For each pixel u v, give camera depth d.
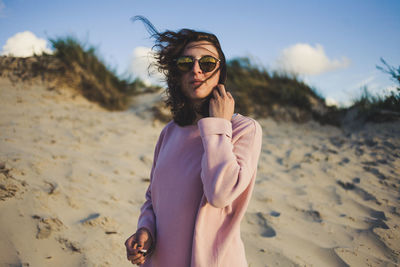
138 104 7.10
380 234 2.43
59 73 6.82
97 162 3.62
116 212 2.49
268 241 2.30
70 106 6.12
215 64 1.04
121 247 2.02
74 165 3.30
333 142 5.59
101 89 6.93
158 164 1.08
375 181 3.73
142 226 1.04
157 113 6.32
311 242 2.31
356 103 7.02
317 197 3.26
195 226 0.90
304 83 7.79
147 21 1.18
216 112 0.95
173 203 0.97
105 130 5.13
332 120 6.71
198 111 1.04
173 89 1.12
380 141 5.29
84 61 7.30
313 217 2.77
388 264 2.07
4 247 1.81
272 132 6.20
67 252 1.88
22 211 2.12
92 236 2.06
